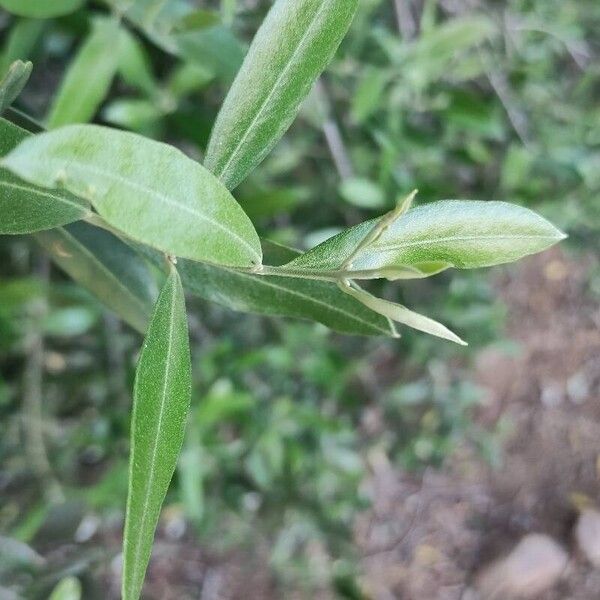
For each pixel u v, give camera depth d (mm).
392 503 723
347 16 125
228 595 620
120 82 309
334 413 475
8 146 109
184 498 347
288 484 432
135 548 109
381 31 321
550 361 768
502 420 749
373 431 552
